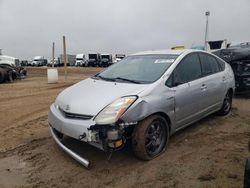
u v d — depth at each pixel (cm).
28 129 638
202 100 567
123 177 412
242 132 588
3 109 854
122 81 505
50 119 491
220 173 414
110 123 405
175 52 566
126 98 430
